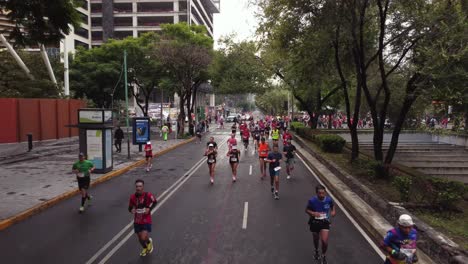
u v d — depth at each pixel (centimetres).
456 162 2825
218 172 1945
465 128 1523
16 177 1727
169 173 1930
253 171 1973
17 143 3241
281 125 4519
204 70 4206
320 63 1978
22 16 1224
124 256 819
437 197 1058
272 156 1390
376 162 1552
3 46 4134
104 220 1098
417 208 1059
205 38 4525
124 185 1627
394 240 585
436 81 1268
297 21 1720
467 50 1119
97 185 1630
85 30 8381
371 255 820
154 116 6850
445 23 1258
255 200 1327
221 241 905
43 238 941
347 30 1653
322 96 4191
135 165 2183
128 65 4756
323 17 1580
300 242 898
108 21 8538
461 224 956
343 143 2450
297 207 1226
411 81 1462
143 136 2780
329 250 849
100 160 1833
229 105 16438
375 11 1675
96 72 4816
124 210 1209
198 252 836
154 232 975
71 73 4956
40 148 2939
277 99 8494
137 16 8581
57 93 4019
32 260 801
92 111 1822
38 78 4153
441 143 3403
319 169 1948
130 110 7431
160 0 8512
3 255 831
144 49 4600
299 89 3550
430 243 792
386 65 1952
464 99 1264
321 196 781
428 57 1238
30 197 1333
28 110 3381
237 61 4234
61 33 1335
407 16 1463
